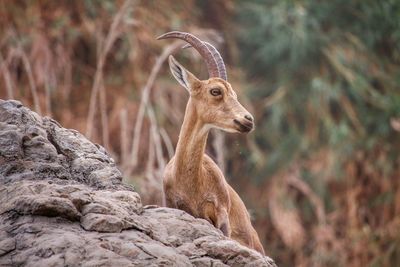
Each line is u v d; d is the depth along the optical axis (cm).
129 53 2150
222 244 734
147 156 2072
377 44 2728
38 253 659
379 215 2525
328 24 2672
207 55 932
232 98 899
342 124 2478
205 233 755
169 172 905
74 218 695
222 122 888
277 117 2514
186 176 889
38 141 788
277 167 2516
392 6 2642
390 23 2652
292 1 2562
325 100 2538
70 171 791
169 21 2266
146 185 1752
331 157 2494
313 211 2528
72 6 2183
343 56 2570
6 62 1895
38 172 763
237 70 2519
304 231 2409
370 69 2636
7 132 776
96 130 2056
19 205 692
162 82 2180
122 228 698
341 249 2380
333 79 2636
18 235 675
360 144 2545
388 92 2625
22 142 782
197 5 2602
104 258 658
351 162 2525
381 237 2391
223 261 730
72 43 2195
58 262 650
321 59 2625
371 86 2694
